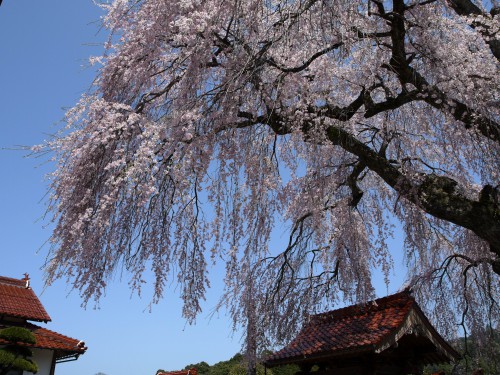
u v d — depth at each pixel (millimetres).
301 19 6344
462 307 8898
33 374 12906
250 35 6133
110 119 5711
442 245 9297
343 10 6273
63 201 5781
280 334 7949
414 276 8984
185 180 5914
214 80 6758
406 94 7094
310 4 6152
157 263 6570
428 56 6957
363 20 6953
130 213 5973
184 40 6152
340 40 6332
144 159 5266
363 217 9625
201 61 6102
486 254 8336
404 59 7047
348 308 8547
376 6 7574
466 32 7316
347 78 7465
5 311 13820
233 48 6176
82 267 5750
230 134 6316
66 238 5590
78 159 5801
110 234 5805
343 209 8086
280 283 8250
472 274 8961
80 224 5211
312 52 6734
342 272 8297
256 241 6957
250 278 7852
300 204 8414
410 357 7758
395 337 7121
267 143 6652
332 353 7414
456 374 8922
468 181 8273
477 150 7359
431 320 9062
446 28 7164
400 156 8445
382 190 9656
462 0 7633
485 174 7336
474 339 8688
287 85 6391
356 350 7109
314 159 7582
